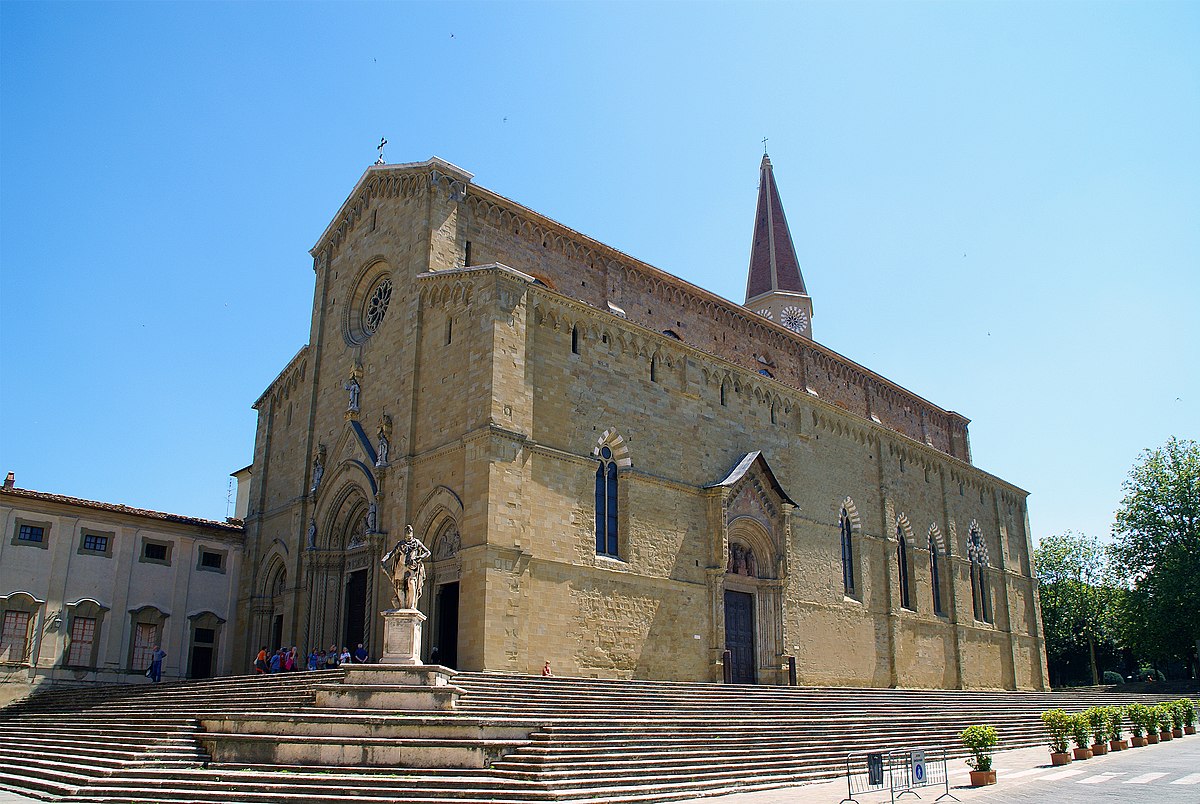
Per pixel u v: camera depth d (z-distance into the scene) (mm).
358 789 21812
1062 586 108938
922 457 69438
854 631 57094
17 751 31000
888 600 60719
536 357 42469
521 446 40219
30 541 49812
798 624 52531
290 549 51500
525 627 38344
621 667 41969
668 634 44625
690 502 47875
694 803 23016
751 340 62344
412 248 47344
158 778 23734
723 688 42562
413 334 45344
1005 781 27203
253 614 54469
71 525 51438
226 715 27531
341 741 24438
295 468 54281
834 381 68500
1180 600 79375
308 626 47906
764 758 28906
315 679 32125
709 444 50312
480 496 38688
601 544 43469
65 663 49656
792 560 53562
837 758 31047
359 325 52625
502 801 21234
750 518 50375
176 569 55188
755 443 53656
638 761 25797
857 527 60031
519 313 42156
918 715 43656
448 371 42906
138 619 52906
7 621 48062
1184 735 44094
